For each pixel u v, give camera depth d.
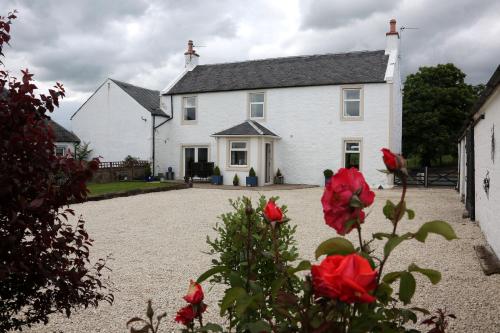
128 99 23.75
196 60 25.38
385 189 19.08
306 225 9.72
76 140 24.70
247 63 23.97
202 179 22.64
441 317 1.75
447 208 12.62
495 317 4.20
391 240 1.30
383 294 1.45
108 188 16.86
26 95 2.50
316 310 1.36
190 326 1.71
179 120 23.75
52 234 2.48
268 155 21.28
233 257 2.92
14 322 2.80
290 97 21.17
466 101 32.47
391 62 20.11
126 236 8.42
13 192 2.34
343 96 20.23
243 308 1.49
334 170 20.38
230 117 22.47
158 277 5.62
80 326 4.05
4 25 2.66
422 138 32.81
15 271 2.27
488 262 6.12
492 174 7.18
